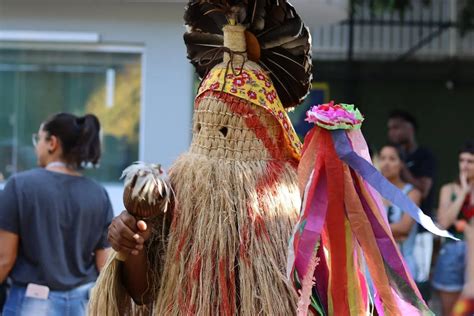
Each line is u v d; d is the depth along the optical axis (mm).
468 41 14992
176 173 3596
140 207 3305
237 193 3488
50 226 5449
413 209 3293
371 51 14898
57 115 5695
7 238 5402
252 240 3439
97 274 5711
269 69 3756
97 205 5641
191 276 3432
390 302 3430
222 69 3596
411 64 14883
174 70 8844
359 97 14844
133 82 8938
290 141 3625
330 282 3439
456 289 7797
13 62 8969
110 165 8977
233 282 3422
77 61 8969
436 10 15070
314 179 3375
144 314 3658
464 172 7758
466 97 14938
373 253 3420
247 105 3535
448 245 7820
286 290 3447
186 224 3477
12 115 9055
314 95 14562
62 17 8820
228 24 3625
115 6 8781
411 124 9055
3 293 6246
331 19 9914
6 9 8805
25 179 5484
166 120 8867
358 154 3432
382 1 14500
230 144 3549
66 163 5637
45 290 5422
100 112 9000
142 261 3473
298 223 3293
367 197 3451
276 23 3619
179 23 8789
